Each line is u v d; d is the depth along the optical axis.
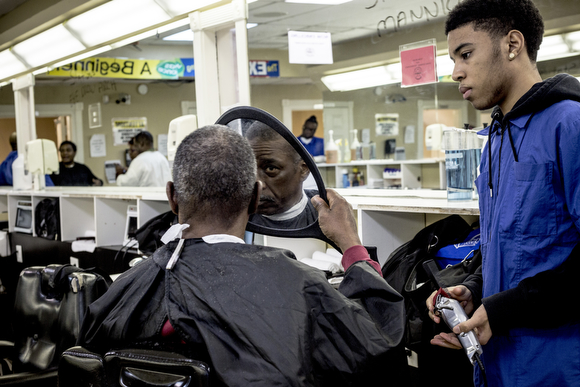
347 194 2.29
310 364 0.84
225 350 0.84
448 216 1.75
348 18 3.49
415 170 4.38
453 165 1.68
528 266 0.98
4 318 3.75
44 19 3.74
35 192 3.95
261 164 1.14
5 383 1.54
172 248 0.98
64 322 1.73
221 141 0.97
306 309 0.87
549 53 3.21
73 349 1.00
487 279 1.05
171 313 0.89
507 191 1.01
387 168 4.55
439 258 1.64
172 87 5.81
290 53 3.63
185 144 0.98
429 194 2.12
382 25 3.56
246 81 2.58
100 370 0.95
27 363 1.79
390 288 0.93
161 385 0.84
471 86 1.03
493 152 1.08
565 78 0.98
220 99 2.81
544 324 0.94
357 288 0.95
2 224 4.63
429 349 1.60
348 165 4.79
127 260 2.91
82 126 5.66
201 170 0.95
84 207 3.64
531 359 0.99
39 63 4.45
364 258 1.02
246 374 0.81
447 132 1.69
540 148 0.96
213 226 0.97
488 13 0.99
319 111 4.84
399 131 4.79
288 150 1.11
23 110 4.94
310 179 1.11
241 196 0.97
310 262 2.01
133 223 3.10
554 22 3.10
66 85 5.42
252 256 0.92
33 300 1.84
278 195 1.14
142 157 4.70
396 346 0.86
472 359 0.97
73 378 0.99
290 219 1.16
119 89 5.69
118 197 3.01
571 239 0.95
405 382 0.88
